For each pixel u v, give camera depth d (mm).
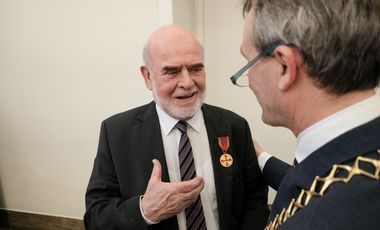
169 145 1114
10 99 2350
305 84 497
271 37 500
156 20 1840
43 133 2318
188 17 1974
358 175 415
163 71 1040
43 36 2139
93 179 1117
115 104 2070
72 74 2129
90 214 1047
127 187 1069
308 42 465
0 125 2434
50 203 2426
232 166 1122
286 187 520
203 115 1190
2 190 2549
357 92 479
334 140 459
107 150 1123
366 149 430
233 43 2027
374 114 462
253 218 1147
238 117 1248
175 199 900
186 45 1037
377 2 468
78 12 2014
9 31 2219
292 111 527
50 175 2375
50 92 2221
